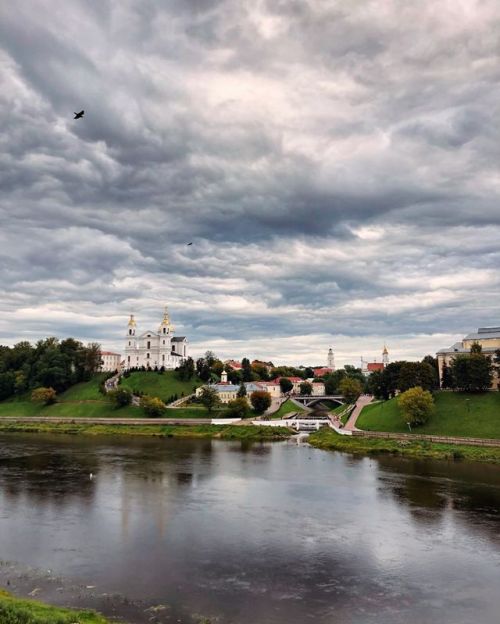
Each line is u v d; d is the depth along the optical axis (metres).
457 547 65.94
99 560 61.31
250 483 101.62
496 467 117.19
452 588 54.38
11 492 93.56
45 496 90.75
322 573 57.94
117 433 190.25
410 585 55.00
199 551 64.44
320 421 192.00
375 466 119.69
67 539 68.69
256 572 58.06
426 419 157.50
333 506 84.56
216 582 55.38
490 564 60.56
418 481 102.75
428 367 180.12
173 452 143.88
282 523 75.69
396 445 142.50
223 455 138.25
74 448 151.50
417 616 48.44
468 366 170.88
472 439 137.25
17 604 45.84
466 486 98.25
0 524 74.81
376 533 71.19
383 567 59.66
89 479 104.88
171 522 76.12
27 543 67.06
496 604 51.00
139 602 50.53
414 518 77.88
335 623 46.97
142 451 145.62
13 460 128.62
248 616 47.97
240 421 199.88
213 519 77.62
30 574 57.03
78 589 53.31
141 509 82.88
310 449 150.12
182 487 98.06
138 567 59.22
